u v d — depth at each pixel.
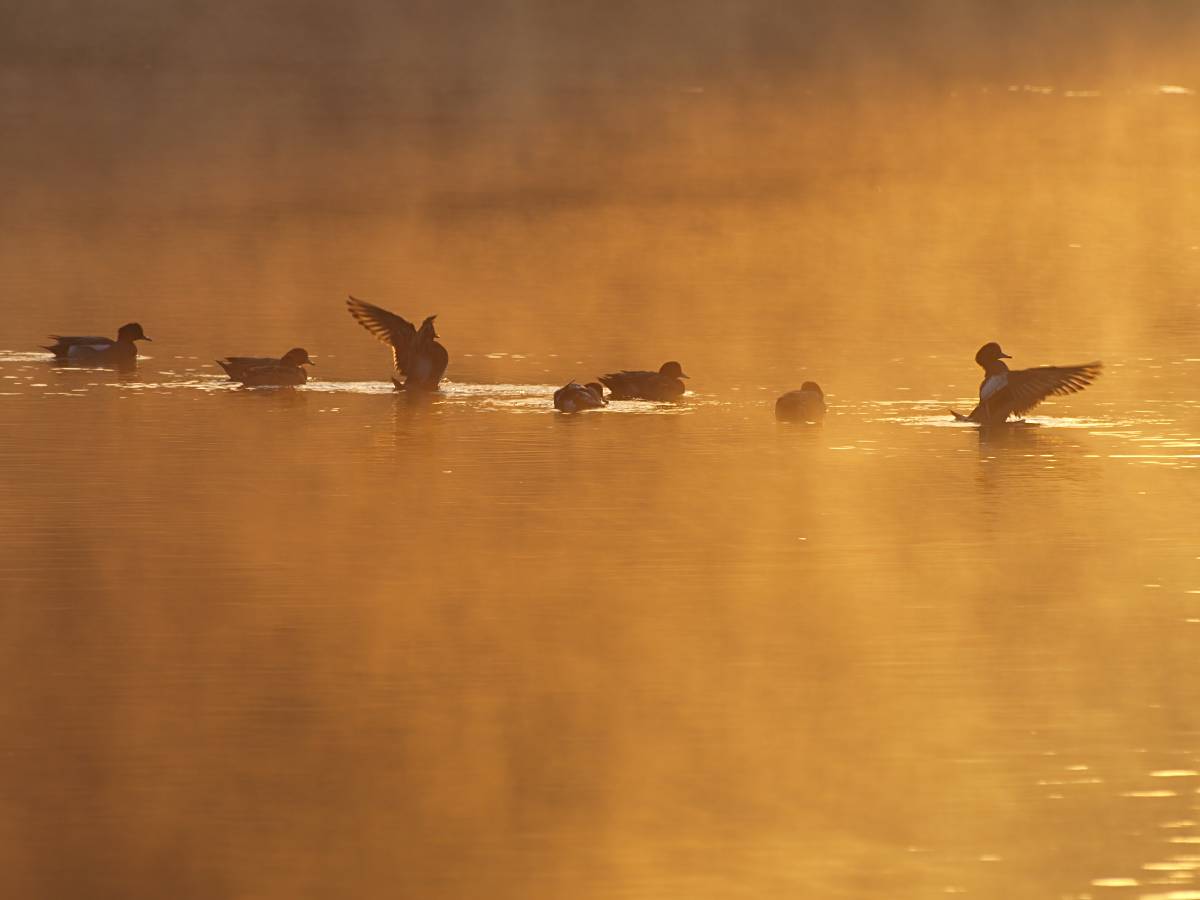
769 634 30.81
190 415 52.56
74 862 21.83
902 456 46.72
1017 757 25.20
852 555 36.25
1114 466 45.34
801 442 48.69
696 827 22.94
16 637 30.42
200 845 22.33
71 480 43.22
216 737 25.84
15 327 71.06
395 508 40.44
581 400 53.34
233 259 94.00
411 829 22.78
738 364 62.69
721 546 36.97
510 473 44.47
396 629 30.98
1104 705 27.22
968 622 31.45
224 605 32.41
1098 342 67.25
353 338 69.31
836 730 26.20
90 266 90.50
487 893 21.09
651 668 28.94
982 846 22.38
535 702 27.38
